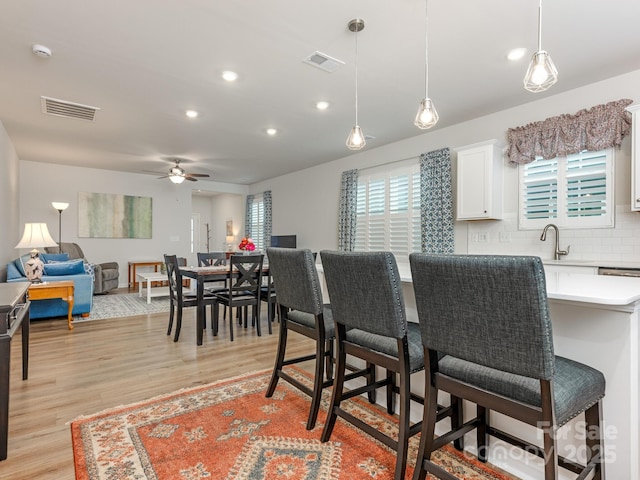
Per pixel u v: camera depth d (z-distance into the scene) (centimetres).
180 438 185
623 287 146
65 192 705
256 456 170
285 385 255
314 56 284
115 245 764
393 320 146
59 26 242
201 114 411
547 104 361
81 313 457
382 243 546
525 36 256
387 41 263
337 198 637
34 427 195
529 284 99
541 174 364
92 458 167
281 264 212
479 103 377
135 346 345
